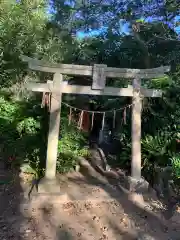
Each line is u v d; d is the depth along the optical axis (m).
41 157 5.81
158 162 5.83
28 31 7.22
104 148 8.19
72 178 5.90
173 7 7.14
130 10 8.31
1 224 3.91
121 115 7.07
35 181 5.23
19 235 3.68
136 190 5.14
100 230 3.98
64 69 4.76
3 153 6.09
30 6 7.52
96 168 6.63
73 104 7.62
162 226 4.23
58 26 8.16
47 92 4.80
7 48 7.18
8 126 6.43
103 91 5.00
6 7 7.30
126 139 6.64
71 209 4.47
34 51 7.12
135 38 8.25
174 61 7.51
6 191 4.91
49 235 3.74
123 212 4.54
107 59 8.74
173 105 5.80
